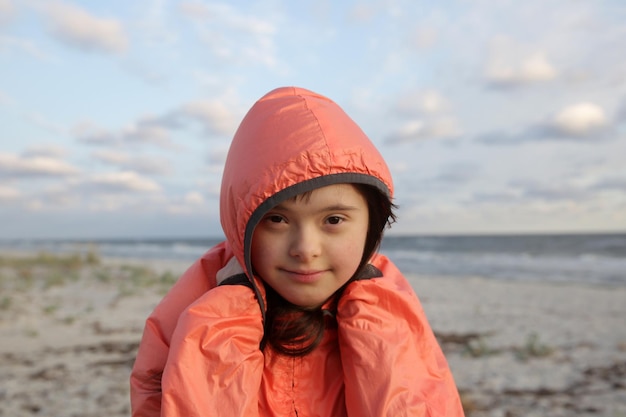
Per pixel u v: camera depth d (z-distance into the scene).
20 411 4.97
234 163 1.37
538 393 5.62
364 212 1.32
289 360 1.42
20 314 9.80
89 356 6.92
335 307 1.46
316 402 1.39
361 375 1.31
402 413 1.26
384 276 1.55
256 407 1.28
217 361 1.27
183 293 1.53
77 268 20.33
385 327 1.38
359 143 1.31
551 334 8.47
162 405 1.22
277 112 1.36
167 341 1.46
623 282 17.16
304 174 1.24
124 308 10.77
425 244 57.50
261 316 1.38
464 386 5.89
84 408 5.05
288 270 1.27
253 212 1.27
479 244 54.84
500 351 7.37
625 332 8.56
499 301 12.37
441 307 11.42
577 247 43.28
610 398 5.43
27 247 66.44
